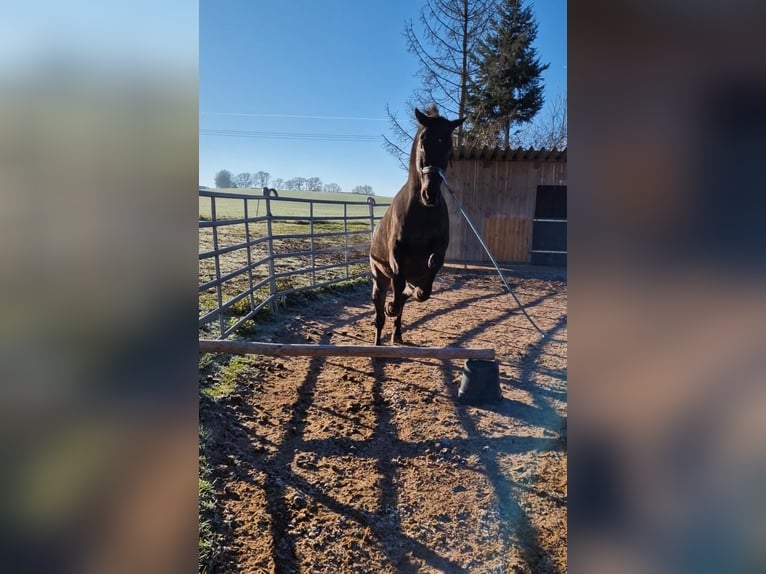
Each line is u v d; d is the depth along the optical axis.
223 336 4.02
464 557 1.88
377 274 4.19
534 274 8.45
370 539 1.97
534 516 2.11
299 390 3.44
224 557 1.82
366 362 4.08
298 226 11.90
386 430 2.88
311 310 5.78
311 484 2.32
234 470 2.38
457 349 3.37
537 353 4.36
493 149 8.80
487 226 9.39
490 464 2.52
